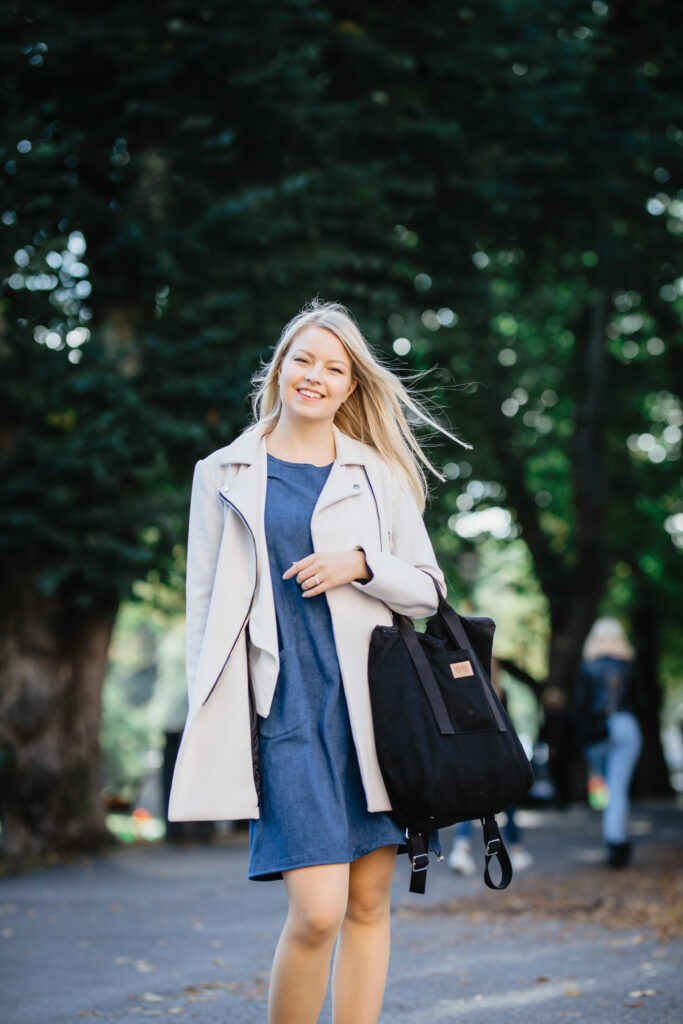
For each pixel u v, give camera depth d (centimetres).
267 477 375
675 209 1948
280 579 362
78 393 1130
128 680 6169
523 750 358
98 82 1223
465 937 717
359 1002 355
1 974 604
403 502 389
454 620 374
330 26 1217
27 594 1232
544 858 1176
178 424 1138
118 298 1264
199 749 349
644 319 2659
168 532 1143
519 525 2703
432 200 1395
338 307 402
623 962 620
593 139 1427
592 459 2594
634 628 3206
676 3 1569
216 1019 497
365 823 348
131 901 888
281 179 1255
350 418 403
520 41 1306
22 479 1100
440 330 1509
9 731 1237
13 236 1116
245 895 922
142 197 1230
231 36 1138
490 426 2130
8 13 1142
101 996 548
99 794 1302
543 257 1614
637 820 1773
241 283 1226
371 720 350
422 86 1312
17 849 1234
